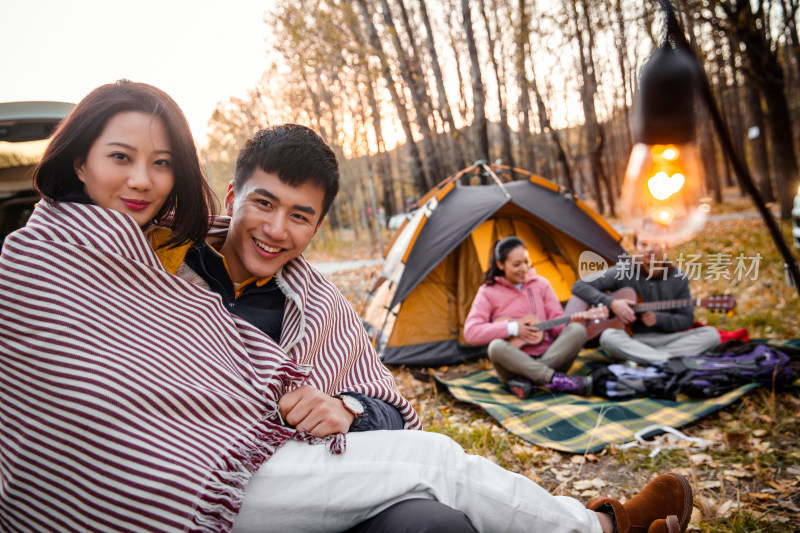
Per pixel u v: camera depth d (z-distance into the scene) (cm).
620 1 900
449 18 1484
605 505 158
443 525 115
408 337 515
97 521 108
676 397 362
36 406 109
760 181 1575
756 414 324
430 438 135
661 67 111
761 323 530
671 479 170
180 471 109
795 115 1836
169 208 143
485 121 1007
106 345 114
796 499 239
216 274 150
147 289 125
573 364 445
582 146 2412
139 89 134
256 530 118
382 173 1762
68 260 116
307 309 156
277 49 1175
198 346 126
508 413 350
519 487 140
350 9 1009
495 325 413
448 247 509
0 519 114
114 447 108
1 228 291
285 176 145
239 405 123
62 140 129
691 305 421
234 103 1938
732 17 631
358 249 2125
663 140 112
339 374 157
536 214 519
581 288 438
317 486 120
